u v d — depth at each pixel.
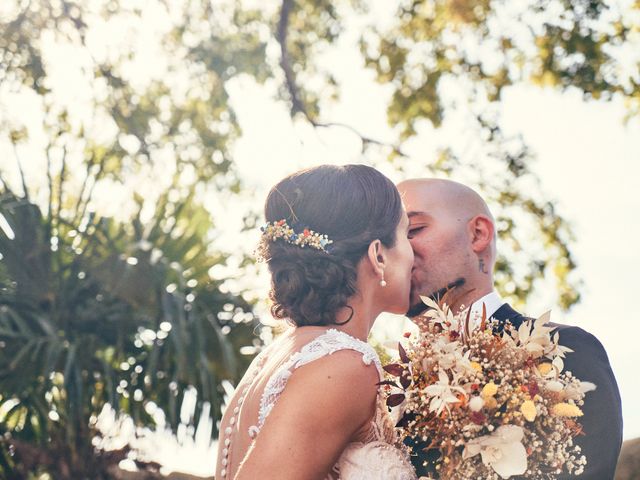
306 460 2.08
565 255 10.88
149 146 11.86
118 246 6.98
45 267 6.71
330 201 2.33
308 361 2.16
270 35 12.31
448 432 2.28
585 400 2.47
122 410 6.93
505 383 2.30
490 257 2.98
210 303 6.98
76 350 6.62
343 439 2.14
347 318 2.31
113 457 6.78
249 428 2.21
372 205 2.34
